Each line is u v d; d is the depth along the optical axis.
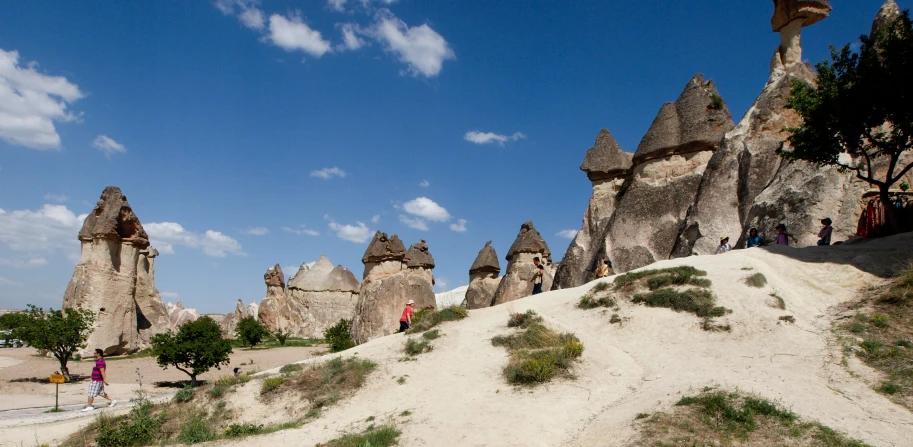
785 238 17.38
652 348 12.41
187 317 72.81
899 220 16.47
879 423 7.72
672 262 17.39
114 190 35.81
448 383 12.27
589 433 8.73
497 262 46.09
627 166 29.94
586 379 11.39
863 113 15.73
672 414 8.42
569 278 28.72
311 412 11.96
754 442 7.50
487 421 9.84
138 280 39.94
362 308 40.88
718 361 10.96
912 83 15.04
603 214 29.52
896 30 16.97
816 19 23.50
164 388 23.95
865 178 16.55
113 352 34.06
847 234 17.91
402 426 10.17
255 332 44.94
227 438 11.04
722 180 22.59
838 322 11.73
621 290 15.66
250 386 14.01
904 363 9.50
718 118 25.52
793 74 23.23
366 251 43.53
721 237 21.38
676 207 24.69
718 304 13.31
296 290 61.78
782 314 12.32
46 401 20.08
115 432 12.15
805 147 16.91
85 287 33.28
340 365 14.18
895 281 12.77
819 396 8.75
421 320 17.12
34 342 24.23
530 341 13.67
